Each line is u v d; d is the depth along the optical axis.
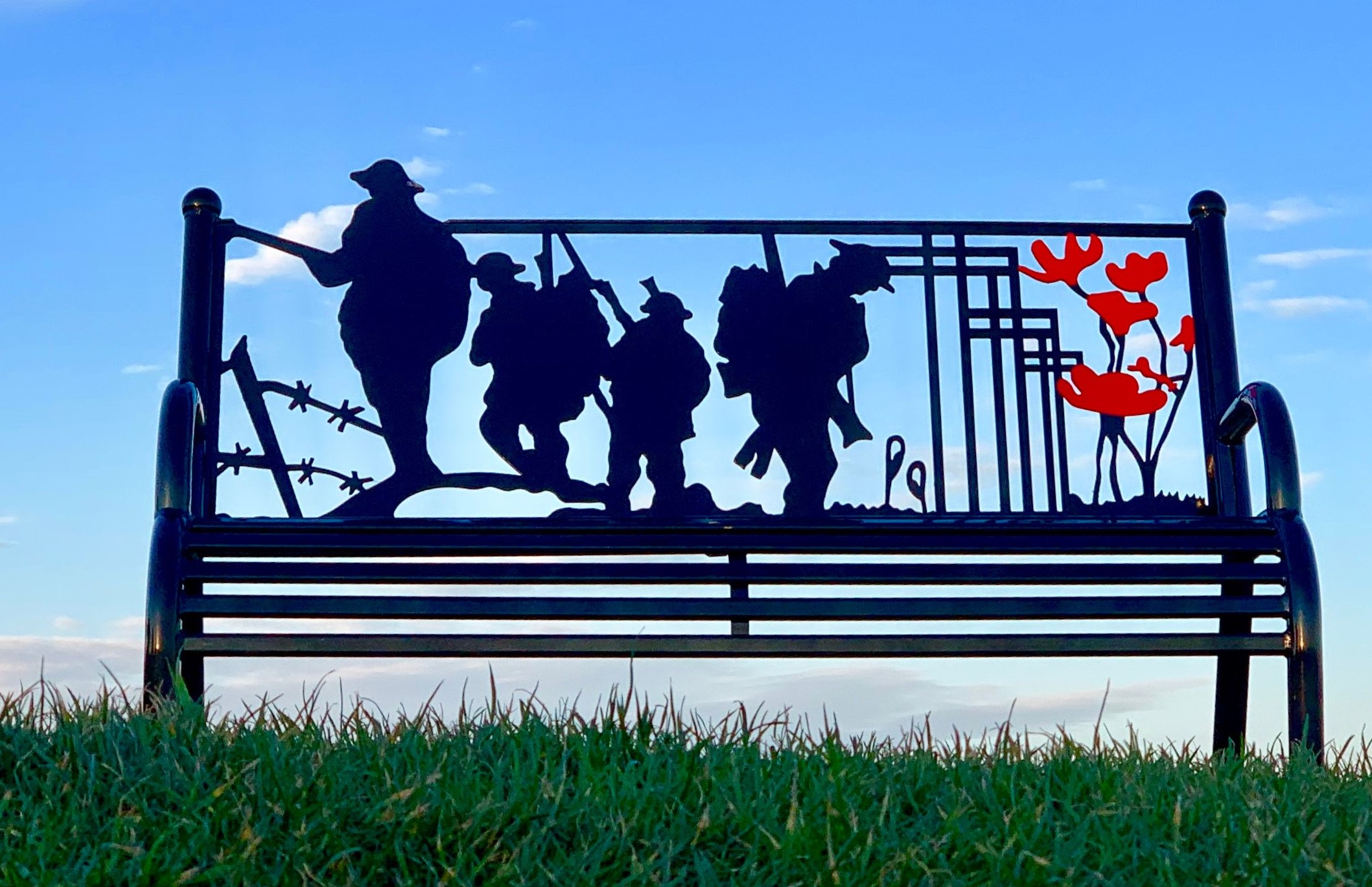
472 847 2.46
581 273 4.50
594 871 2.42
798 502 4.36
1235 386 4.51
